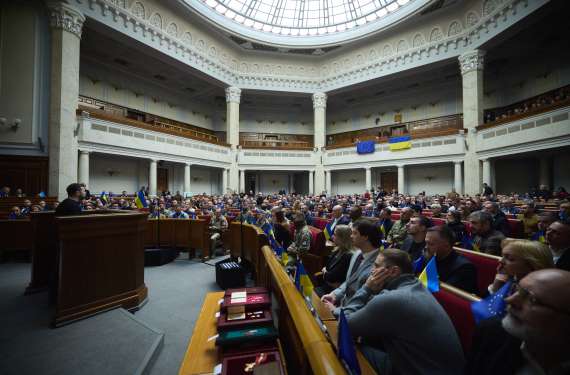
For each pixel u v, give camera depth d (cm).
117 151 1423
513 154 1327
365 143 2012
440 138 1698
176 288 432
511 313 80
